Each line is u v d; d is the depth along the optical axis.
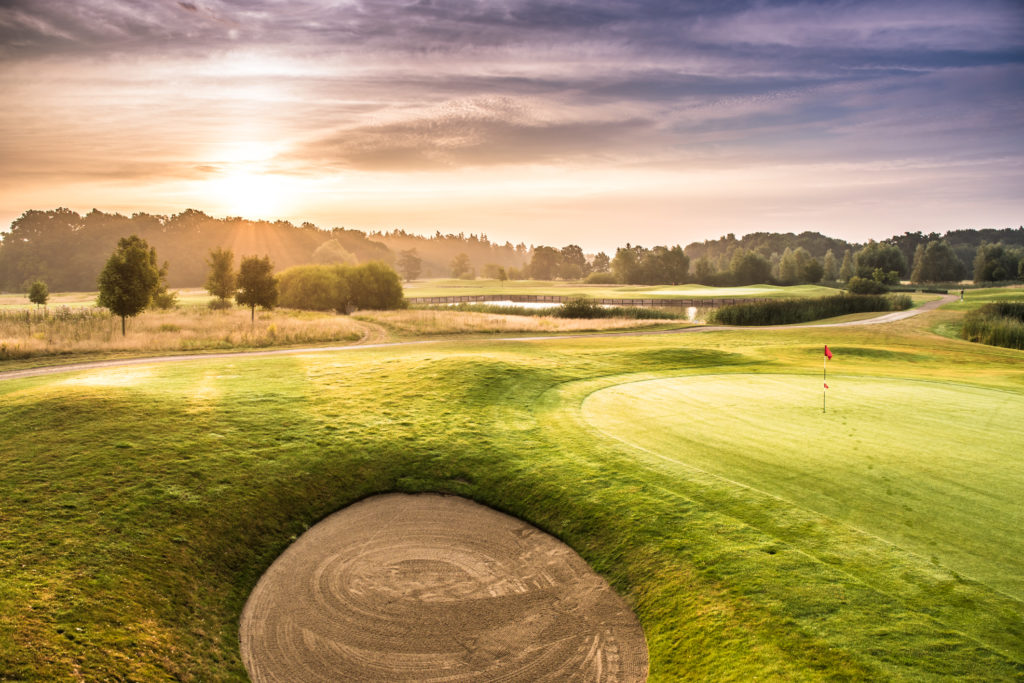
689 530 8.79
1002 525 8.45
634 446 12.23
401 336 39.31
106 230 196.88
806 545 8.12
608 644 7.34
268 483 10.75
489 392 16.77
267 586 8.62
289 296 69.25
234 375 18.83
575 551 9.25
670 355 24.19
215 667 7.00
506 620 7.80
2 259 160.38
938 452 11.43
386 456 12.19
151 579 8.03
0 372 22.50
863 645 6.22
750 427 13.41
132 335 32.53
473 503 10.87
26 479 9.95
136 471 10.49
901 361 26.81
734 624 6.87
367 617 7.90
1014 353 33.75
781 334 42.00
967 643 6.15
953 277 142.88
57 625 6.88
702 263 167.50
